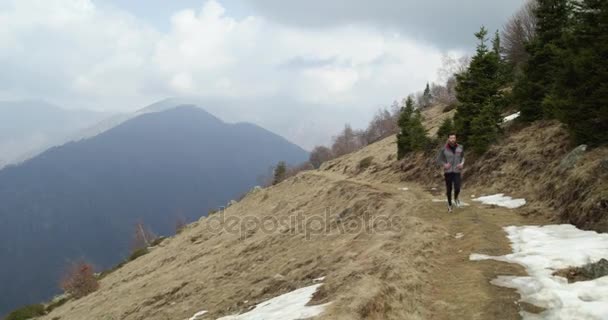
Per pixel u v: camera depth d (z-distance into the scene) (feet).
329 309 27.37
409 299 27.84
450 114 163.94
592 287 24.67
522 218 43.47
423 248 37.58
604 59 41.70
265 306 37.17
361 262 37.17
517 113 80.07
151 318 58.90
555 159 50.01
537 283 26.96
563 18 65.87
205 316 47.73
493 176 60.70
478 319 24.21
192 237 129.80
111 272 188.55
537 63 67.21
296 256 57.16
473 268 32.01
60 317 111.55
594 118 42.73
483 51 80.23
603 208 34.45
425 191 73.61
